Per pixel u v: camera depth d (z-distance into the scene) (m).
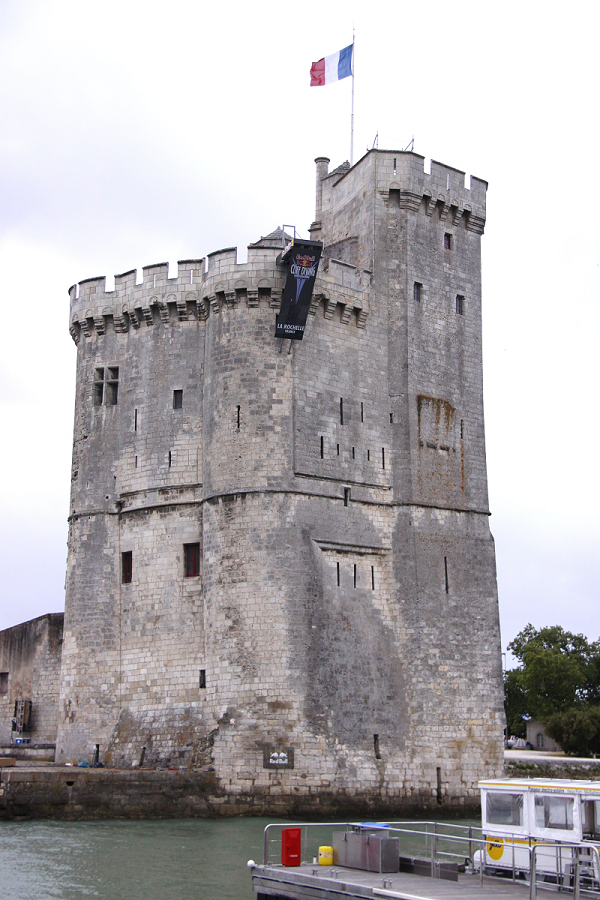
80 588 58.59
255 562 51.19
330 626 52.09
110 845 39.91
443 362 59.62
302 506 52.50
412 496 56.47
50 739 66.44
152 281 58.62
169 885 32.94
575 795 29.03
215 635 51.56
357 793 50.59
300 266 52.22
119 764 54.31
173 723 53.53
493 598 58.31
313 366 54.62
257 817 48.16
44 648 67.94
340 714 51.28
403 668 54.38
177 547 55.56
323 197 65.00
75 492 60.47
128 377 59.56
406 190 59.41
